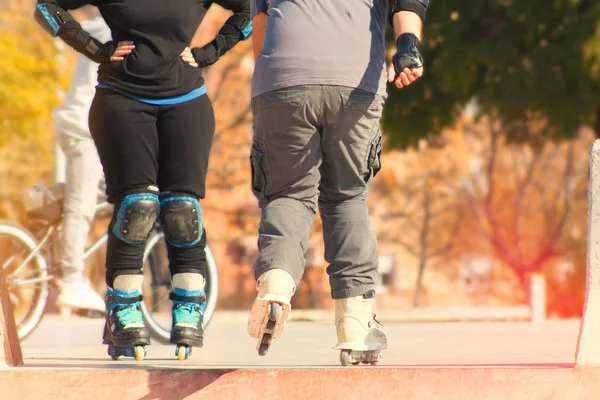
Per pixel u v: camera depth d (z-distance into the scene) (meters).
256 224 119.31
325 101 12.66
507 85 54.50
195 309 15.77
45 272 20.39
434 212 127.94
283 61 12.75
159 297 20.86
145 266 20.78
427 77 57.06
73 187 19.80
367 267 13.55
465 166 121.62
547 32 54.69
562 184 123.69
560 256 123.56
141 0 14.68
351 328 13.59
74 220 19.86
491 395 11.67
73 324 30.75
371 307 13.74
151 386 11.80
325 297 118.88
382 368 11.80
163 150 15.02
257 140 13.28
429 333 24.08
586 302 11.90
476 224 130.62
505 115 56.16
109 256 15.02
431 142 60.53
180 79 14.80
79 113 19.78
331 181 13.38
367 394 11.71
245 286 120.38
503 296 134.12
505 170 127.69
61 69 84.81
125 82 14.50
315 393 11.72
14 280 20.08
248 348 18.53
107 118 14.51
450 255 134.00
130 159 14.52
